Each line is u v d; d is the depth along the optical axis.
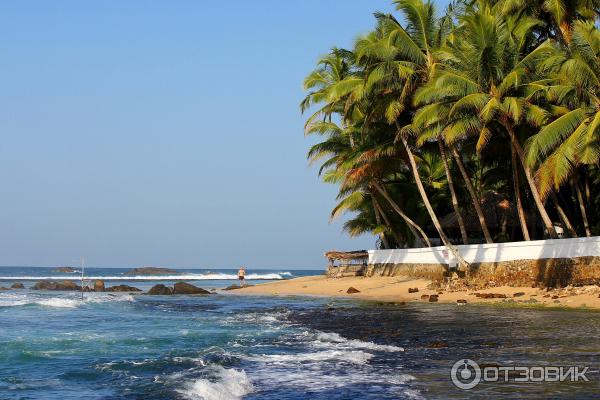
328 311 32.19
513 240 49.34
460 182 51.06
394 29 38.94
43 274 165.38
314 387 12.84
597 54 29.80
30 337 21.75
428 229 54.56
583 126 29.41
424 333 21.11
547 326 21.78
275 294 51.38
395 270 49.69
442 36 39.84
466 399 11.24
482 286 37.16
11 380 14.13
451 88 34.69
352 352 17.52
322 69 53.25
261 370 14.93
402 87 39.47
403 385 12.75
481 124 35.03
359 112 47.31
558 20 36.50
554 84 34.19
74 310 34.81
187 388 12.91
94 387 13.36
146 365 15.87
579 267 32.03
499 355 15.90
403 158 43.91
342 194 52.56
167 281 123.69
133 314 32.34
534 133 36.78
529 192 47.09
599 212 44.50
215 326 25.84
